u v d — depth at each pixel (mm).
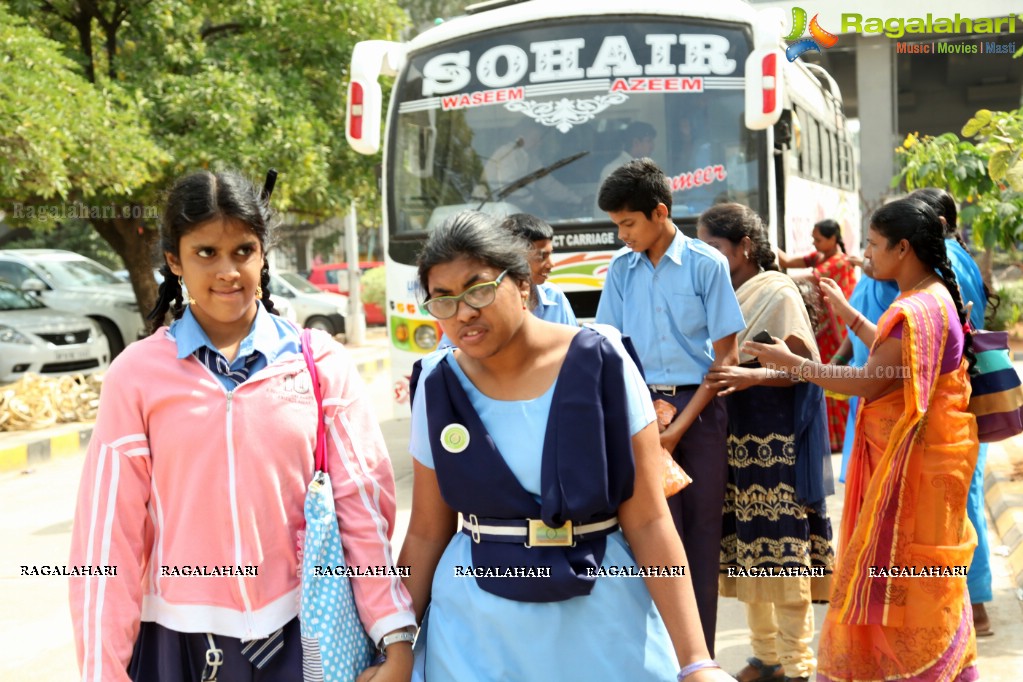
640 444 2264
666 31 7219
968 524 3223
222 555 2258
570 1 7441
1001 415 3328
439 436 2236
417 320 7602
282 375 2330
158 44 12469
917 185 7223
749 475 3920
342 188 14023
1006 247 7227
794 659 3926
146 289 13477
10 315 13039
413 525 2486
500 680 2219
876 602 3092
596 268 7156
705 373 3777
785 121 7535
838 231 8469
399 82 7777
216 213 2236
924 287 3279
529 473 2209
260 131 12125
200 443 2246
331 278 28078
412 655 2352
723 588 4129
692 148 7125
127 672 2229
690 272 3734
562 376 2205
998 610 4738
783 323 3865
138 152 10477
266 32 13281
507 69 7426
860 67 17062
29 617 5207
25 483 8844
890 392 3178
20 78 9547
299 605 2320
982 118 4773
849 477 3309
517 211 7312
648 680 2256
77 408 11312
